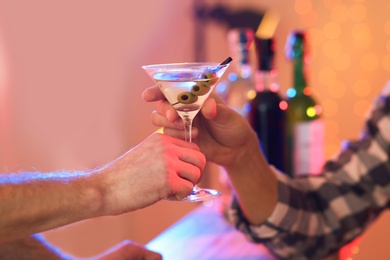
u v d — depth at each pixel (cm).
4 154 248
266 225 137
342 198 147
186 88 103
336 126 284
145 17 271
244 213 138
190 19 281
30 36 246
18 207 92
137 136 275
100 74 263
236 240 145
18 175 96
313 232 144
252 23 234
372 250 261
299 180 149
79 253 271
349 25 277
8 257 120
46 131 255
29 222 93
